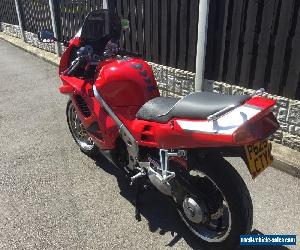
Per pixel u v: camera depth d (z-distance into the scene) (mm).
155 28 5980
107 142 3574
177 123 2639
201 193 2748
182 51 5594
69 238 3137
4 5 13469
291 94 4188
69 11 8562
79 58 3719
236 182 2598
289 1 3910
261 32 4289
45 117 5945
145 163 3152
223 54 4875
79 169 4266
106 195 3736
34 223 3340
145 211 3473
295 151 4254
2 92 7402
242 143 2268
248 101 2480
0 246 3066
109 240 3102
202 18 4883
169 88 6086
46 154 4656
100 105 3561
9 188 3908
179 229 3221
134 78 3213
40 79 8242
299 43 3930
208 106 2525
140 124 3066
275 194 3664
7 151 4777
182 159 2824
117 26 3926
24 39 12180
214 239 2881
